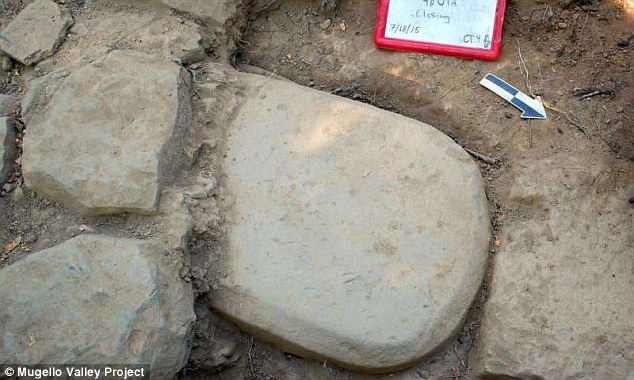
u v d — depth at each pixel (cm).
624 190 178
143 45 189
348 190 174
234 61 206
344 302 164
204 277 165
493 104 194
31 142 169
